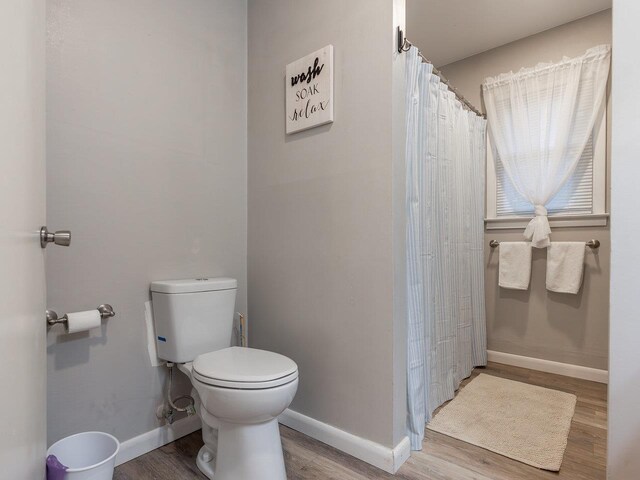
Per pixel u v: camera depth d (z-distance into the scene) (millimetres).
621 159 1084
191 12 1741
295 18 1749
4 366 499
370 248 1473
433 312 1905
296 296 1740
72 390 1332
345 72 1553
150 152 1576
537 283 2562
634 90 1063
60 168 1310
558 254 2395
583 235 2391
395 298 1426
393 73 1417
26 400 671
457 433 1681
